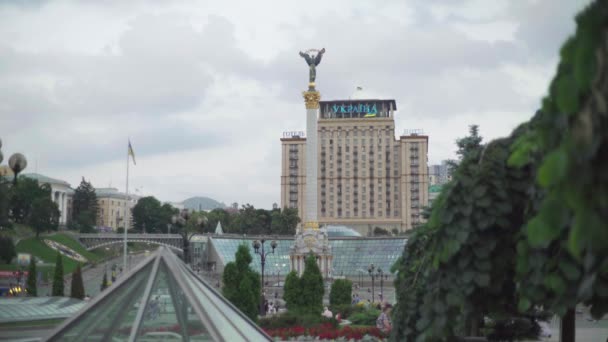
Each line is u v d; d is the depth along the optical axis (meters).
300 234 109.50
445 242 10.98
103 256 172.88
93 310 13.09
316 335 42.09
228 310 14.48
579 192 4.51
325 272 108.69
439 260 11.10
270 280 124.00
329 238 133.00
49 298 32.12
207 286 15.23
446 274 11.15
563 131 5.57
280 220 187.62
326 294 99.81
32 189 156.75
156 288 13.28
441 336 11.21
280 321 45.75
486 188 10.83
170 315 12.89
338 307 57.00
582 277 8.53
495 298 11.44
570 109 4.93
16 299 31.20
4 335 25.94
